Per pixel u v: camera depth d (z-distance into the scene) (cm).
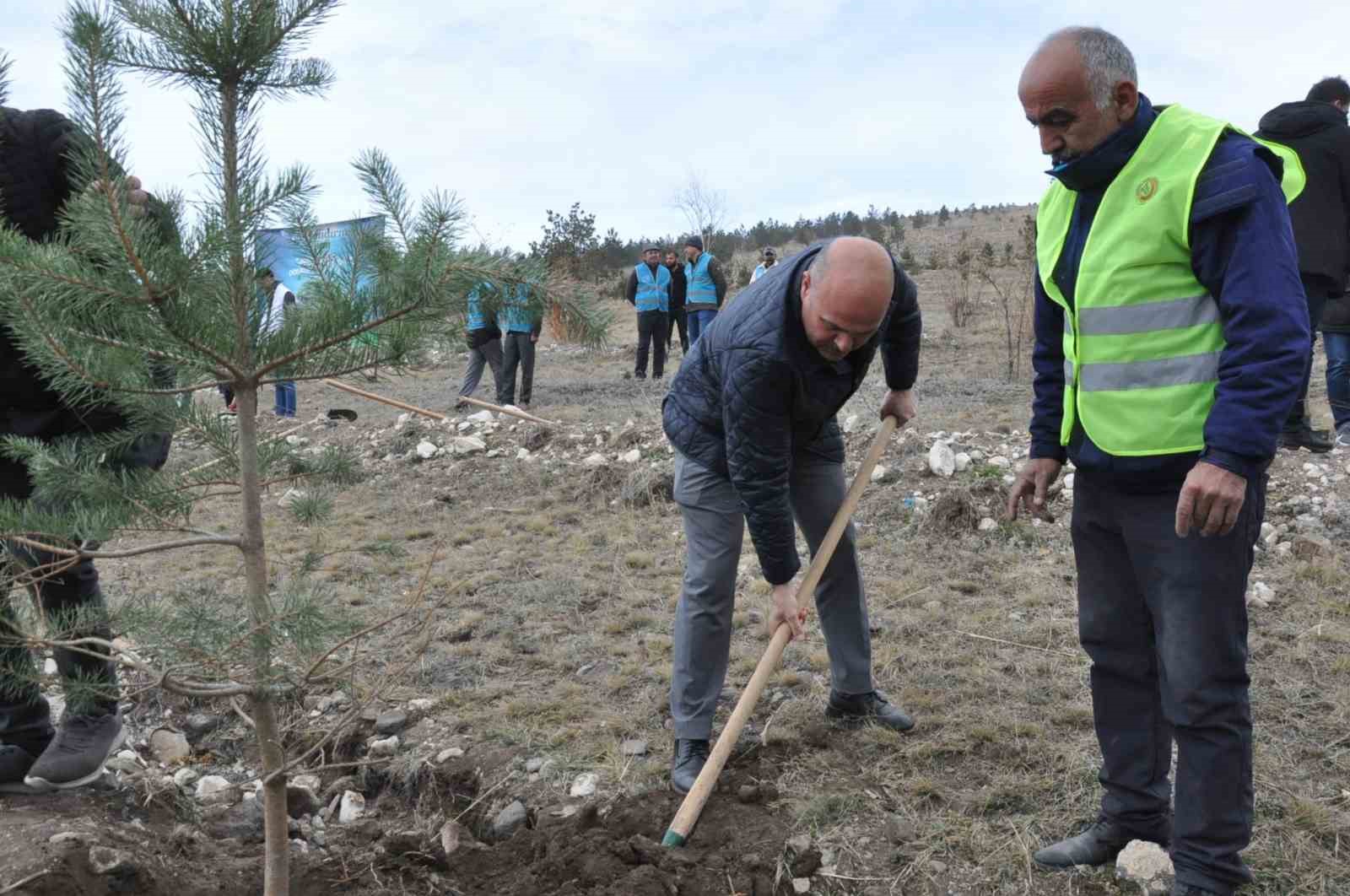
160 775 355
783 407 276
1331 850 276
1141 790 269
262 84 194
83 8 179
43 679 227
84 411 268
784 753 340
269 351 201
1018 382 1123
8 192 250
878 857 285
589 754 349
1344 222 535
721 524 315
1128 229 231
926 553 527
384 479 764
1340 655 388
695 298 1303
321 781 363
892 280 256
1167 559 237
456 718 382
